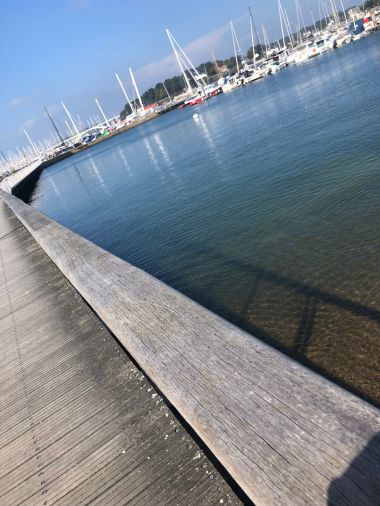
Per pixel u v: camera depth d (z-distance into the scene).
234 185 14.68
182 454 2.21
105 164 44.19
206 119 46.62
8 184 34.81
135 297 2.85
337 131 16.28
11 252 9.47
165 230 12.97
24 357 4.09
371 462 1.06
